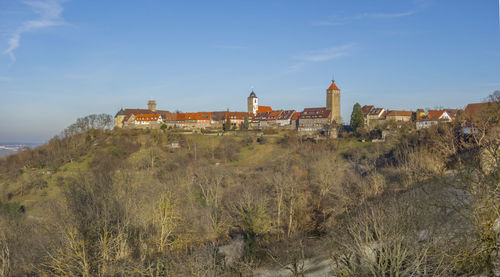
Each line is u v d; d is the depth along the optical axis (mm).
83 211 59344
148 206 65000
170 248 55562
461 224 32469
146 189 80250
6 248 53062
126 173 95562
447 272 28500
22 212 89812
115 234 53125
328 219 66188
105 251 46781
